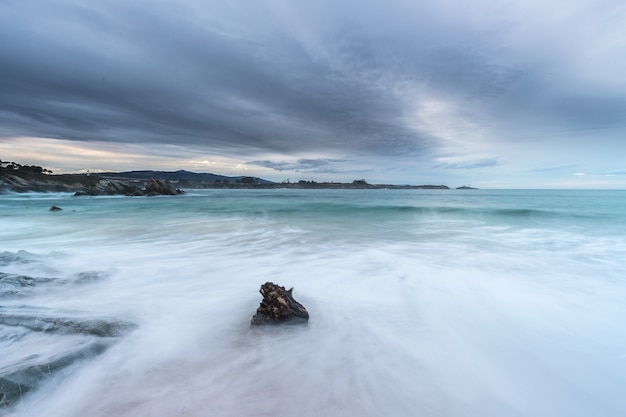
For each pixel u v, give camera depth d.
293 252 9.20
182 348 3.62
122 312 4.59
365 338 3.95
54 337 3.58
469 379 3.15
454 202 33.88
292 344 3.76
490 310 4.89
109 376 3.02
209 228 14.56
